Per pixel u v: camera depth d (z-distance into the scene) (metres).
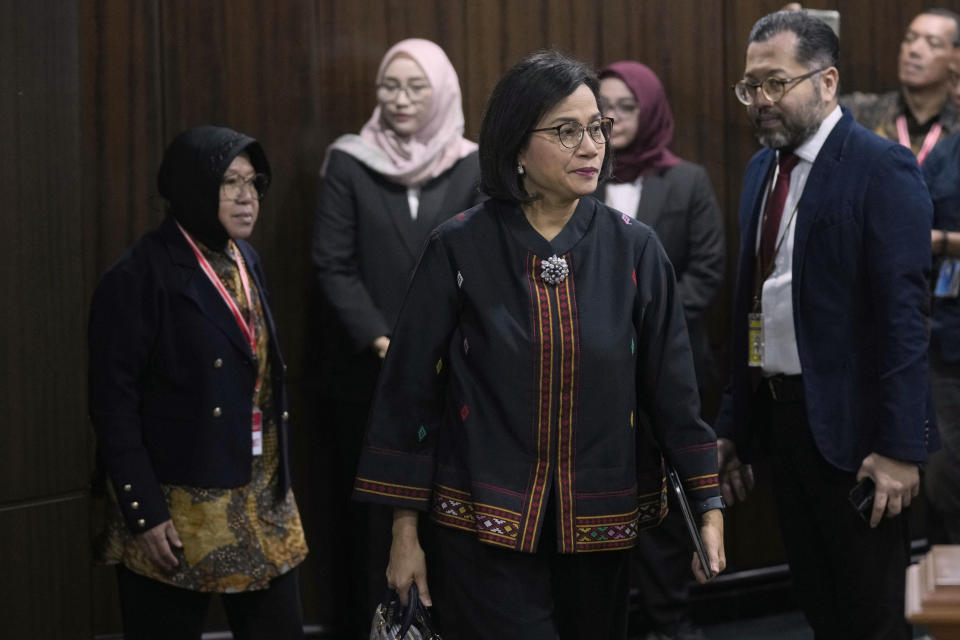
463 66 7.16
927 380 4.55
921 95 7.45
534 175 3.63
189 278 4.71
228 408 4.71
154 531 4.57
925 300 4.54
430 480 3.77
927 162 7.09
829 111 4.78
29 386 5.32
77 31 5.43
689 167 7.08
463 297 3.70
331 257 6.50
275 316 6.83
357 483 3.77
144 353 4.66
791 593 7.86
